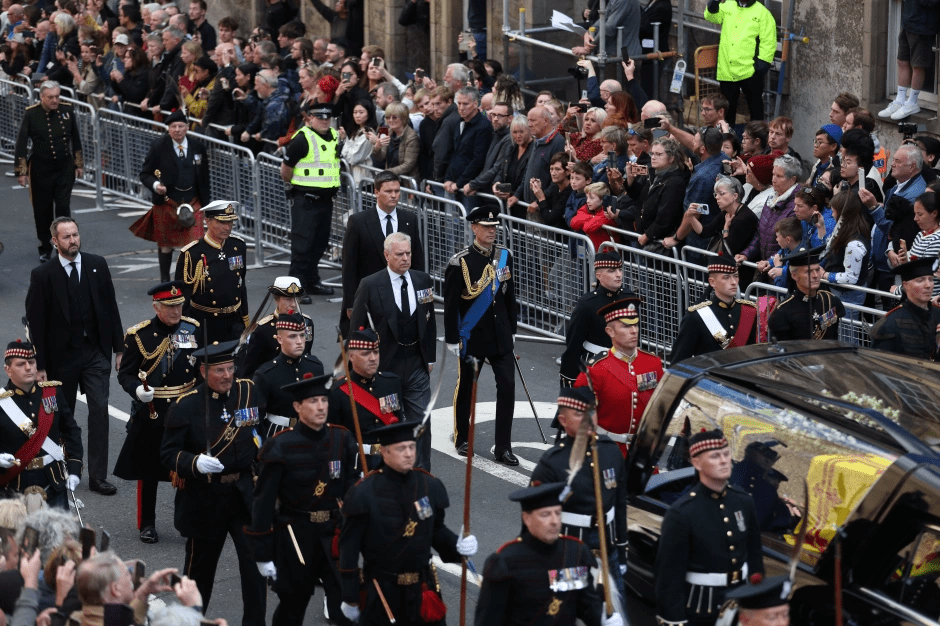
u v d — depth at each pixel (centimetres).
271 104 6191
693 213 4341
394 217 4253
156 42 7281
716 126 4578
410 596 2486
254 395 2948
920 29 5047
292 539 2688
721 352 2725
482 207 3762
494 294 3791
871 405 2386
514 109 5241
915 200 3800
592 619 2245
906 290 3272
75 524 2381
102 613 2003
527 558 2200
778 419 2406
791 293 3494
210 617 3030
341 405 3059
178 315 3384
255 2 9356
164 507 3672
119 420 4341
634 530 2577
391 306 3678
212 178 6362
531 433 4122
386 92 5909
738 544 2278
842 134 4431
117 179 7238
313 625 2972
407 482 2484
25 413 3139
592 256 4641
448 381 4603
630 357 3116
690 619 2286
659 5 5934
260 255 6016
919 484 2108
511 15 6844
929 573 2070
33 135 5922
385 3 8038
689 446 2345
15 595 2195
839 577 2084
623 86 5872
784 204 4112
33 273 3778
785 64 5694
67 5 8538
